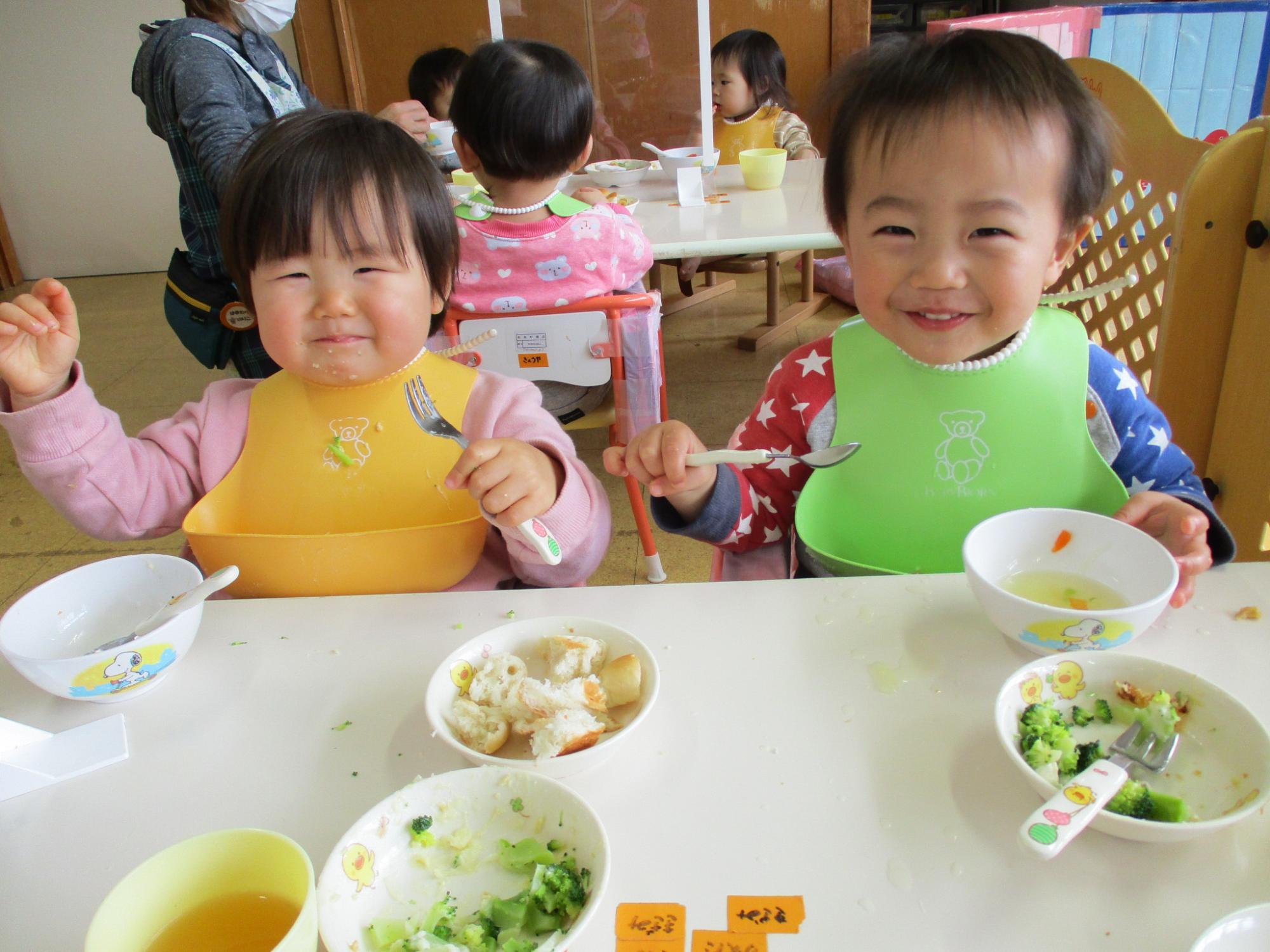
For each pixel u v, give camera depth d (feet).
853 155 2.64
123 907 1.46
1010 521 2.49
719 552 3.50
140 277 16.10
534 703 2.02
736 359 10.48
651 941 1.55
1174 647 2.21
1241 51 8.94
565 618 2.31
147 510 3.19
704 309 12.22
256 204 2.77
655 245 5.86
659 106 8.21
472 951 1.56
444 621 2.54
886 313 2.70
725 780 1.89
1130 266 4.65
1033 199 2.47
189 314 5.84
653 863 1.71
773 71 10.21
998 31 2.64
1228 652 2.18
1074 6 9.76
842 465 3.17
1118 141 3.41
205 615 2.64
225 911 1.53
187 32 5.44
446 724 2.06
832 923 1.57
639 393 5.57
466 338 5.36
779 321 11.25
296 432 3.24
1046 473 3.03
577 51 7.93
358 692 2.27
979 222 2.47
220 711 2.23
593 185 7.93
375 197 2.81
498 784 1.80
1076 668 2.01
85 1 14.57
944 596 2.48
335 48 13.47
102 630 2.58
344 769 2.02
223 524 3.20
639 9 7.76
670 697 2.15
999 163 2.41
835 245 5.86
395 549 2.82
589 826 1.69
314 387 3.24
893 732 2.01
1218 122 9.30
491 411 3.29
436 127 7.97
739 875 1.67
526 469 2.71
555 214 5.26
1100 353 3.13
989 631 2.33
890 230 2.58
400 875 1.73
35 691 2.36
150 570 2.59
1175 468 3.05
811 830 1.76
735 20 13.26
